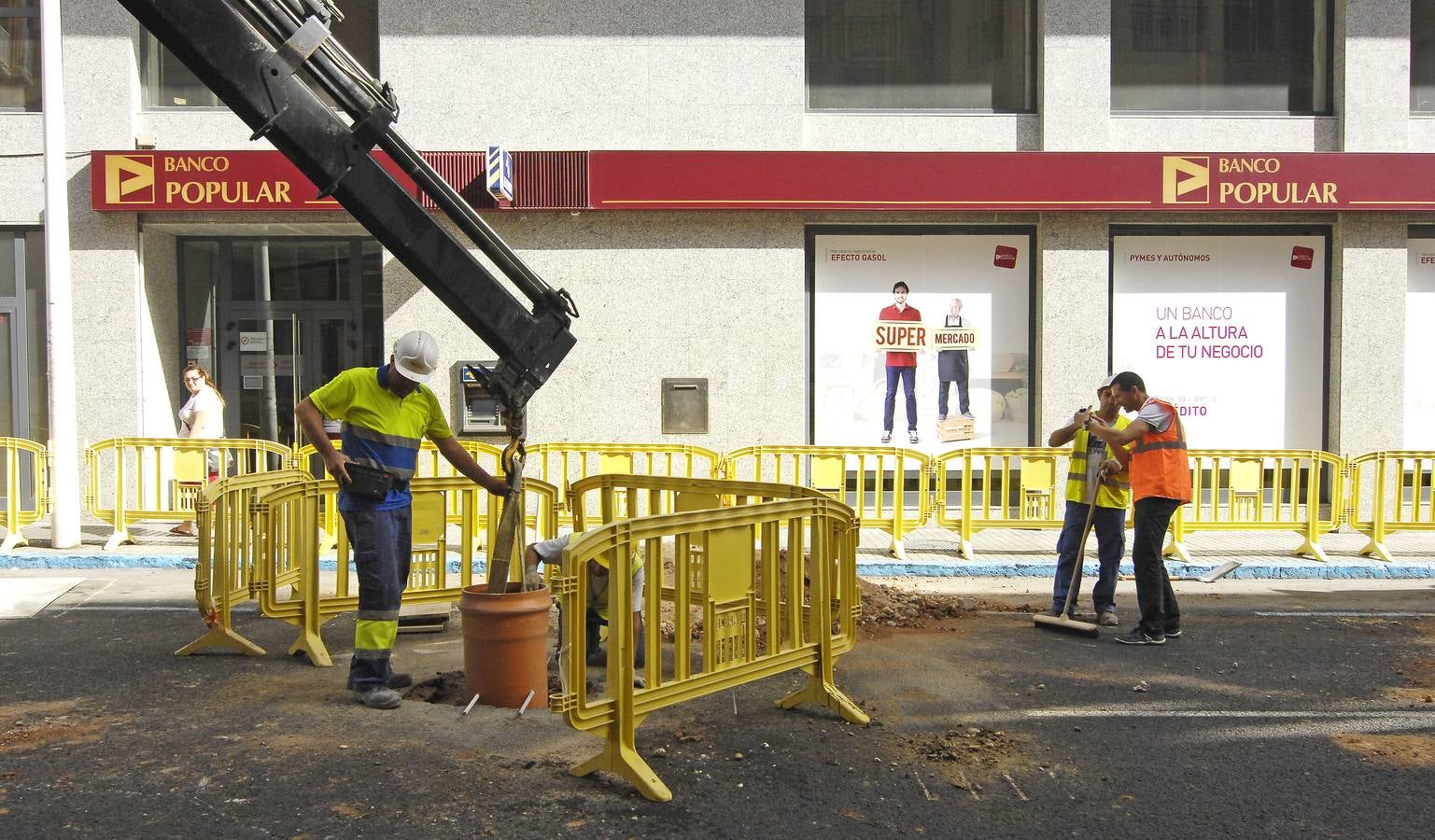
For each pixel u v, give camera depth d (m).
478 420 12.80
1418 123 13.32
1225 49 13.52
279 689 6.06
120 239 12.65
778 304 12.95
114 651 7.00
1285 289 13.36
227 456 11.30
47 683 6.19
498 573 5.77
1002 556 11.09
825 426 13.29
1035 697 6.19
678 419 12.92
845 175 12.62
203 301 13.79
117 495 10.88
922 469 11.16
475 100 12.84
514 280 5.72
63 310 10.63
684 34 12.91
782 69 12.94
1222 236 13.32
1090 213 12.97
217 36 5.00
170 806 4.39
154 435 13.11
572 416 12.89
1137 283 13.31
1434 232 13.38
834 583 6.05
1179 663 7.02
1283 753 5.29
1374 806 4.64
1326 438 13.46
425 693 6.09
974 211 12.95
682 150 12.65
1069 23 13.03
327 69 5.25
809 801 4.60
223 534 6.90
